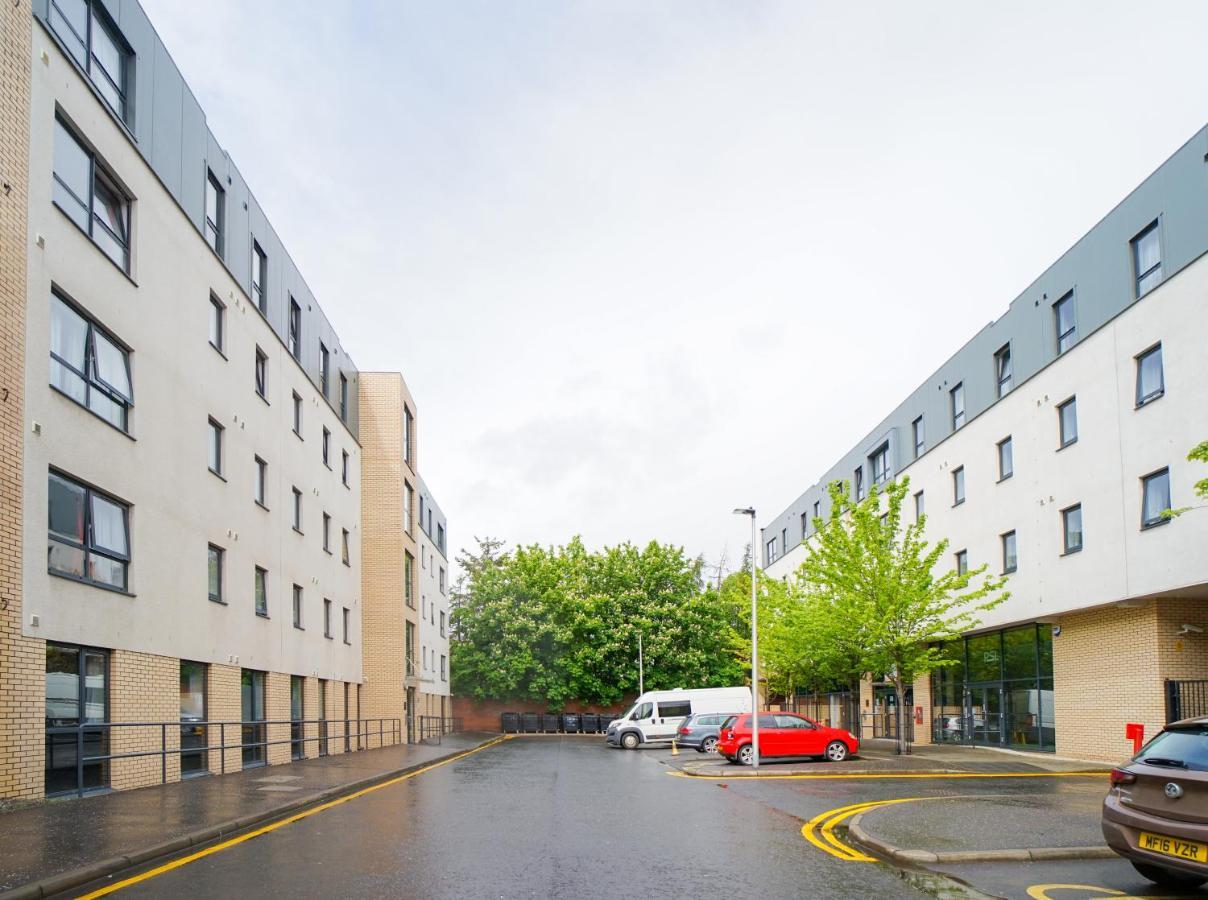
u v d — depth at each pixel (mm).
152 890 8375
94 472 15266
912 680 28984
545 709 61062
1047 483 26109
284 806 13812
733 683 61031
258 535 23766
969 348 31516
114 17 16562
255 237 24453
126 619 16203
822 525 29781
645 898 8211
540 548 64375
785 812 14547
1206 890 8641
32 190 13648
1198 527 19828
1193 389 19984
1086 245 24297
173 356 18641
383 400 38531
